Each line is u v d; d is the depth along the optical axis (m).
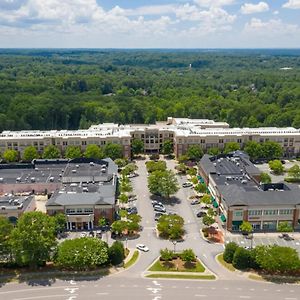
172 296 132.75
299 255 155.75
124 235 175.12
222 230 180.25
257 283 140.00
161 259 154.75
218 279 142.50
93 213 181.62
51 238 147.62
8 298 131.88
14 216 179.38
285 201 178.25
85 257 142.12
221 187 194.50
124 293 134.50
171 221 174.88
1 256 151.12
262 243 168.25
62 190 198.25
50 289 136.75
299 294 134.00
